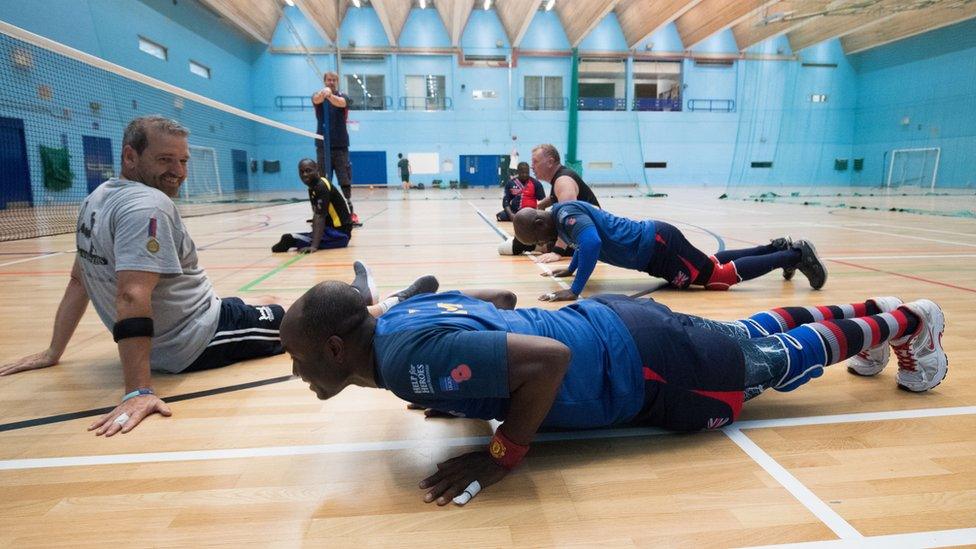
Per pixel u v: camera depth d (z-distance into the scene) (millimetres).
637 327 1505
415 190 24219
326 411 1885
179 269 1928
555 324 1486
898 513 1267
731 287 3867
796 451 1562
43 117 12203
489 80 24719
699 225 8422
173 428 1751
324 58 23984
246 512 1297
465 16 21812
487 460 1398
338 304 1238
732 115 25328
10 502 1341
